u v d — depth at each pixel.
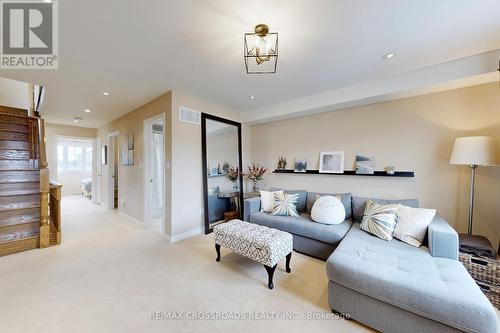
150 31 1.77
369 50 2.07
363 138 3.21
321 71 2.51
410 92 2.65
